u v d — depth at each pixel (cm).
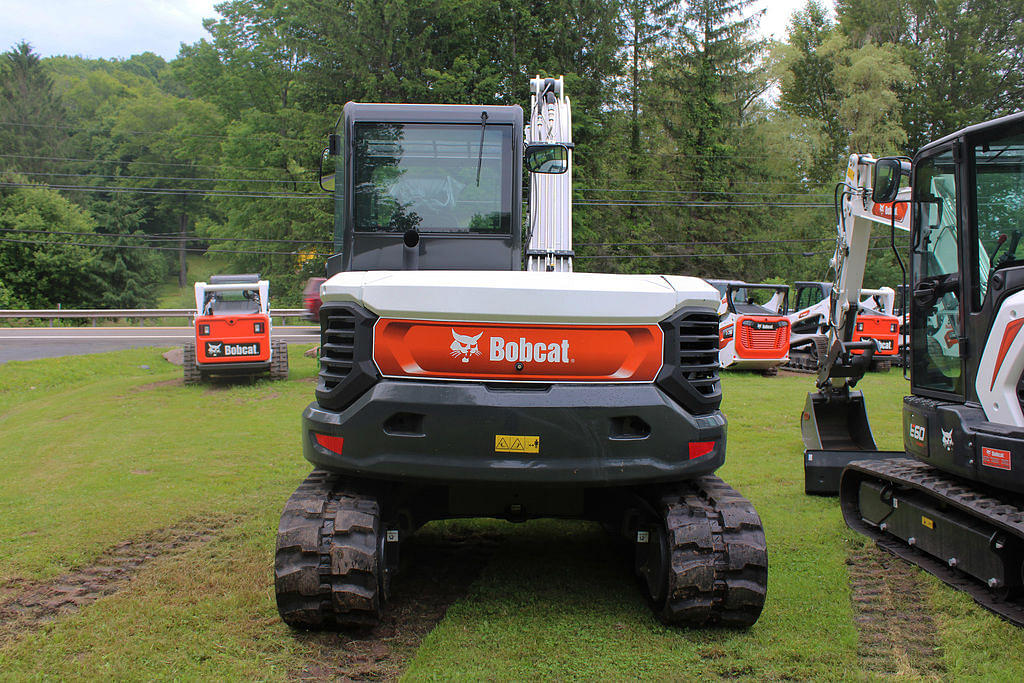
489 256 563
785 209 4428
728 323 1634
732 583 388
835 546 542
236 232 4372
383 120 563
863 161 760
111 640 384
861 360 770
